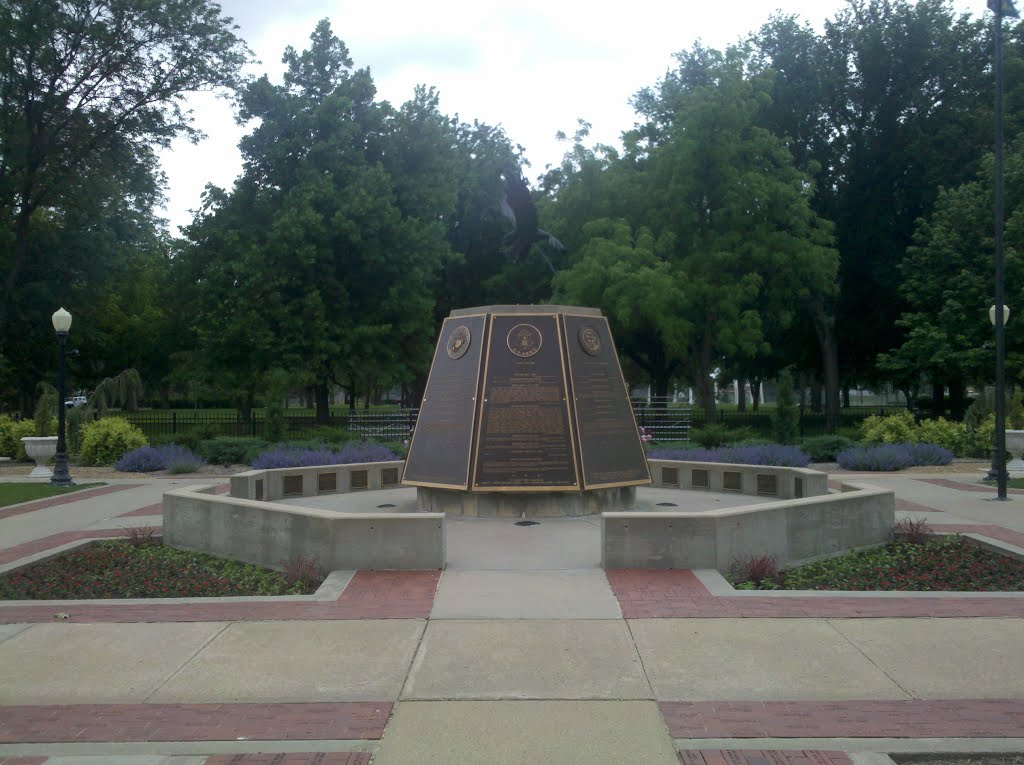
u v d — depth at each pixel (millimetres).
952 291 31391
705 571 8398
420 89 37219
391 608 7203
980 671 5699
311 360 32438
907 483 17578
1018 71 34188
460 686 5465
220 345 33469
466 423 11992
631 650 6125
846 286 40594
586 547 9672
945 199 32906
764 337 39969
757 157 34094
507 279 42031
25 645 6367
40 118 32188
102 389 27844
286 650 6184
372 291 34938
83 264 37750
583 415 11984
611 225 33438
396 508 12797
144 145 34375
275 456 17750
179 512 10391
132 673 5754
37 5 29641
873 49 38250
